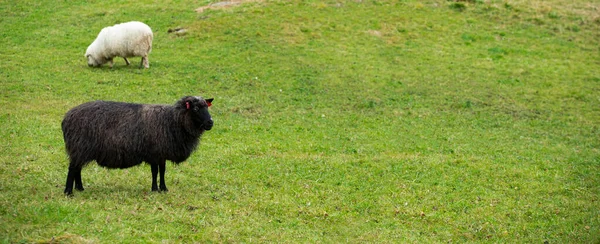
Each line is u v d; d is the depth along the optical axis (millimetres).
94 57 28516
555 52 34281
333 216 14164
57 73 27484
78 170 13836
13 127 19750
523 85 29750
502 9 39406
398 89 28219
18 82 25750
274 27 34719
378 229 13625
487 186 17469
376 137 22125
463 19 37781
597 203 16312
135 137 13492
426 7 39000
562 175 18844
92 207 12664
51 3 39438
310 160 18750
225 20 35406
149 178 15727
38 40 32812
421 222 14344
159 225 12141
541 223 14648
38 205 12328
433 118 25000
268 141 20812
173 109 13898
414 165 18812
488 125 24625
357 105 26016
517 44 35062
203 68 29234
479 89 28828
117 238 11219
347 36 34438
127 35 27969
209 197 14570
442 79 29750
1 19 35938
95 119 13258
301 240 12492
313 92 27328
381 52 32750
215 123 22547
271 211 14133
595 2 41750
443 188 16938
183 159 14406
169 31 34125
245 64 30094
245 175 16984
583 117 26391
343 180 17156
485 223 14406
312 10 37281
